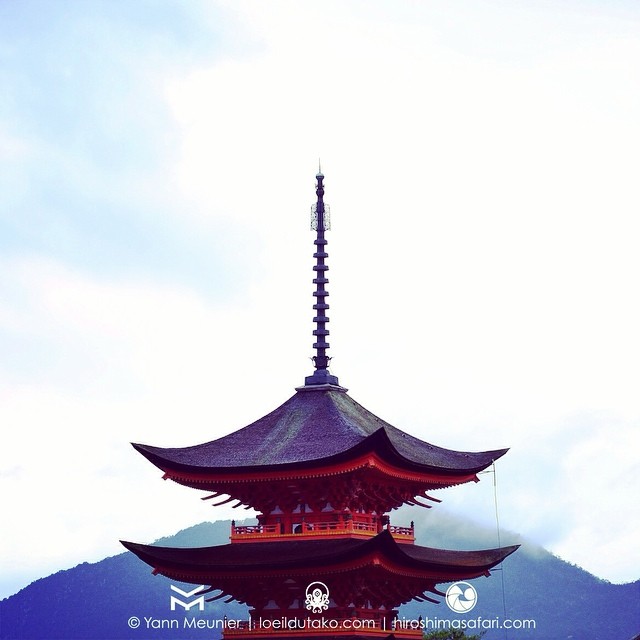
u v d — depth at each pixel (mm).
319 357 78125
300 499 71812
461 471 75250
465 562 75125
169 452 72000
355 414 76000
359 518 73000
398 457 69188
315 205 80062
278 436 73250
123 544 69625
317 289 79125
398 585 72500
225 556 70438
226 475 70625
